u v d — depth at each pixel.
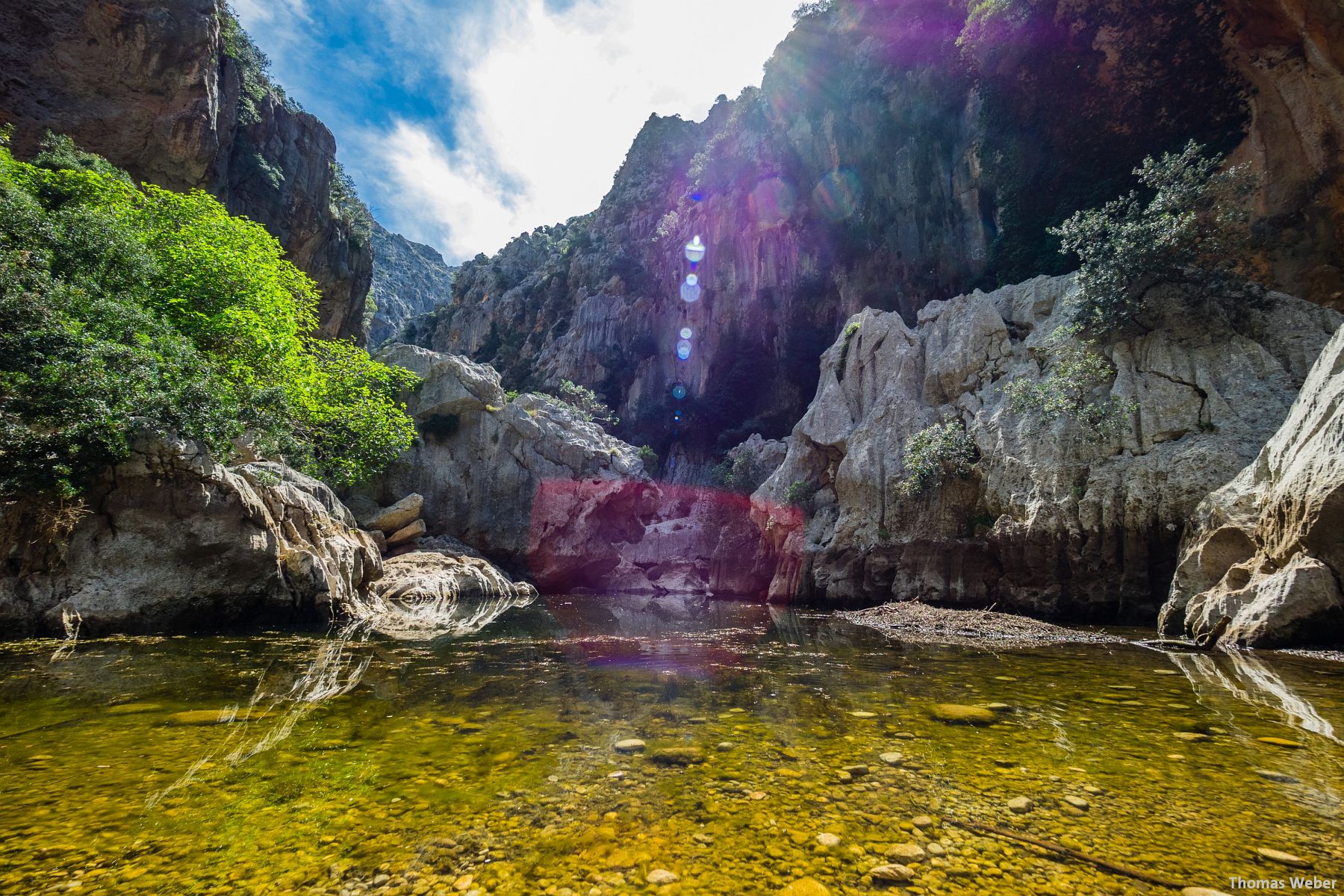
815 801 3.70
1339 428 9.58
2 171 15.15
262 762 4.33
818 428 29.41
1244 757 4.43
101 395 11.18
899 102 51.66
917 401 26.53
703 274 75.44
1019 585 18.95
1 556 10.05
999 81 33.31
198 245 18.62
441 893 2.69
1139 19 26.45
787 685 7.32
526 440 36.16
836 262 57.50
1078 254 20.06
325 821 3.39
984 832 3.28
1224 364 17.14
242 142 45.62
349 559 16.17
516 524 34.34
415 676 7.81
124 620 10.95
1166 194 18.28
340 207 58.19
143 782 3.92
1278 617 9.55
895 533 24.14
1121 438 17.80
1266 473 11.90
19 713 5.58
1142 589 16.05
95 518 11.16
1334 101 21.50
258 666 8.26
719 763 4.39
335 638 11.38
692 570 42.62
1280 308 17.39
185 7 37.09
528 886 2.75
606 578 38.81
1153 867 2.89
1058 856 3.01
